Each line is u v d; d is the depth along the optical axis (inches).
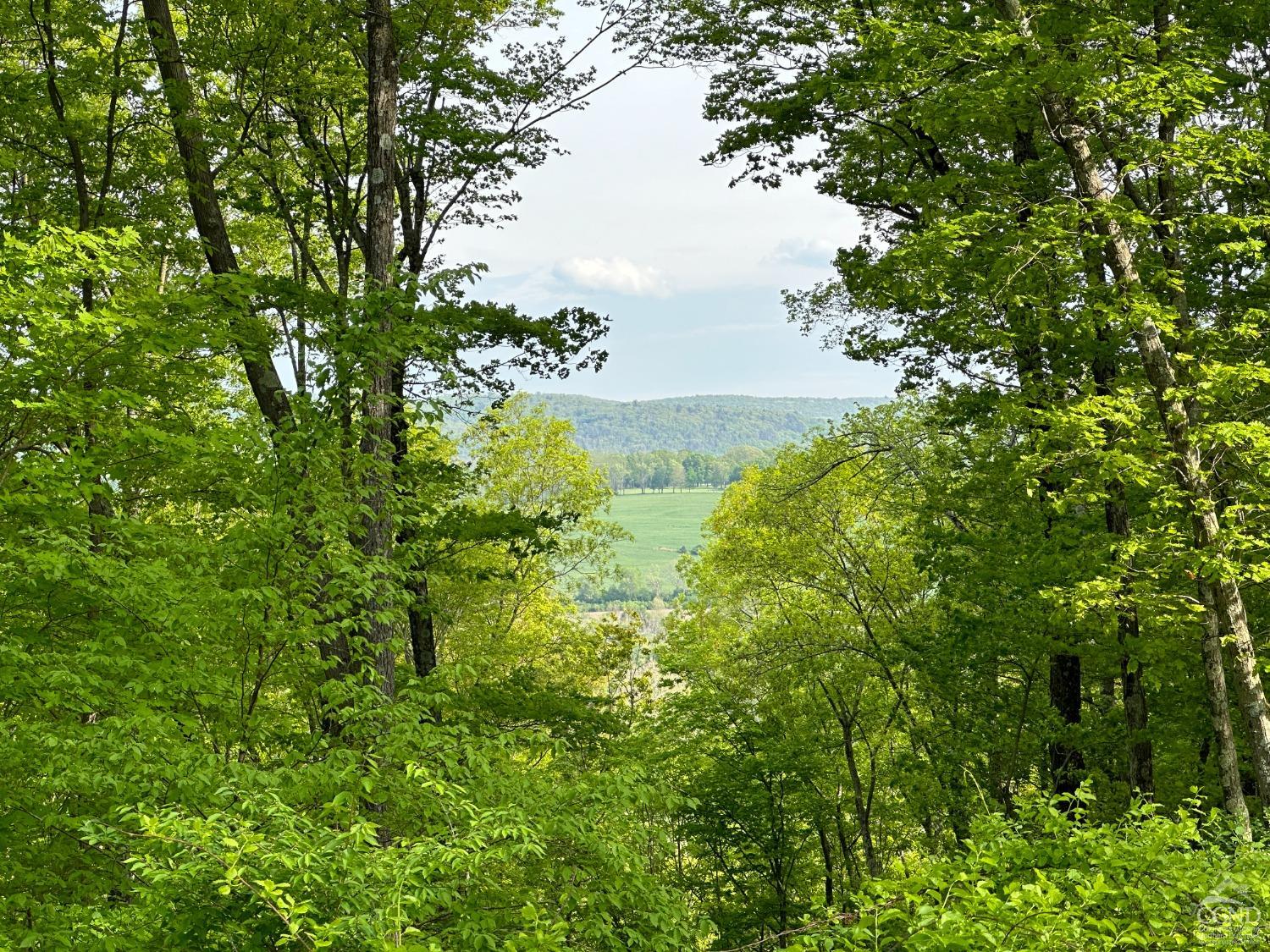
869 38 429.4
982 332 454.0
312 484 324.2
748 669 880.3
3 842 273.3
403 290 356.2
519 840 234.1
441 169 580.4
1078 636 532.1
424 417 368.2
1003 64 414.3
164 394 420.2
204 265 559.8
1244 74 503.8
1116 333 462.0
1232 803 396.8
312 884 198.7
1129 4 459.8
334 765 266.1
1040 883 205.3
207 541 348.8
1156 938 205.6
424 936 213.6
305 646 338.0
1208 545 386.6
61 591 309.7
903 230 651.5
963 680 658.2
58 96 490.0
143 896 207.9
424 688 321.7
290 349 537.6
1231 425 378.3
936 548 619.5
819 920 227.8
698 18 565.0
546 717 544.1
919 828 969.5
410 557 358.6
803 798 714.2
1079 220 407.8
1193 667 492.4
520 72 577.0
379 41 459.8
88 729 262.1
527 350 535.2
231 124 536.1
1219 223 400.8
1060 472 464.1
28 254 291.6
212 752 281.1
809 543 935.7
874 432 900.0
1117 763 612.4
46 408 295.0
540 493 1200.8
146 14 505.7
